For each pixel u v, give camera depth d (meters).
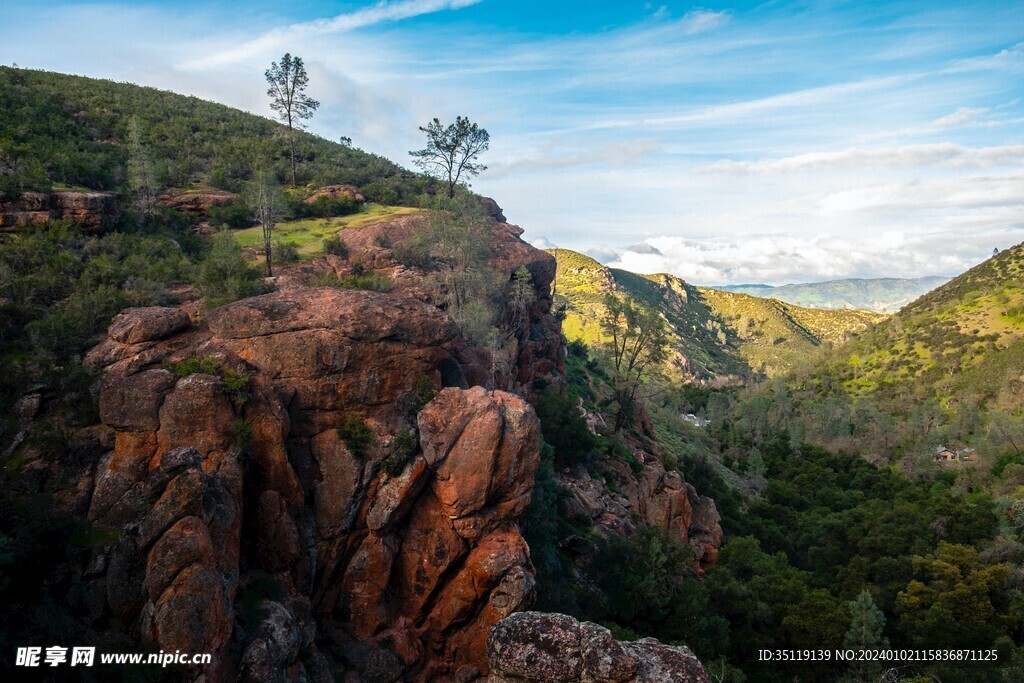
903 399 194.62
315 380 29.52
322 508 28.42
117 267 37.75
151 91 95.06
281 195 48.00
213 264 40.75
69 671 17.59
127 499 23.42
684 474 73.69
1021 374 172.50
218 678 19.39
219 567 21.61
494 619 28.30
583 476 54.50
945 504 74.44
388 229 58.44
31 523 21.50
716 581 47.50
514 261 63.84
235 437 25.81
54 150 51.56
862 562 57.81
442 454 29.75
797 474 101.50
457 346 41.12
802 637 44.09
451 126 71.75
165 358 28.72
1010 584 51.31
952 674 39.88
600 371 100.19
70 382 26.66
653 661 15.63
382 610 28.12
